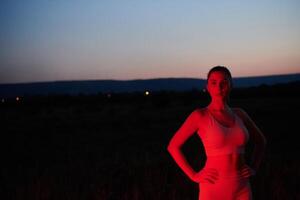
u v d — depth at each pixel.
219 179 3.42
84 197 6.24
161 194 6.01
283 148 17.64
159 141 22.89
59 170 8.54
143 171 7.39
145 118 38.62
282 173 6.82
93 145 21.92
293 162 7.77
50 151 19.44
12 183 7.37
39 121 43.00
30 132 31.12
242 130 3.47
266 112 38.72
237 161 3.45
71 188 6.59
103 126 33.59
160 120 37.12
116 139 24.77
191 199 6.04
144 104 69.75
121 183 6.84
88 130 31.19
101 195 6.11
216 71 3.51
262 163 7.46
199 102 68.62
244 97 81.56
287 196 5.77
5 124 39.41
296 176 6.69
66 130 31.89
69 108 70.19
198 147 17.31
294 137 21.78
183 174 7.04
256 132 3.84
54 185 6.65
